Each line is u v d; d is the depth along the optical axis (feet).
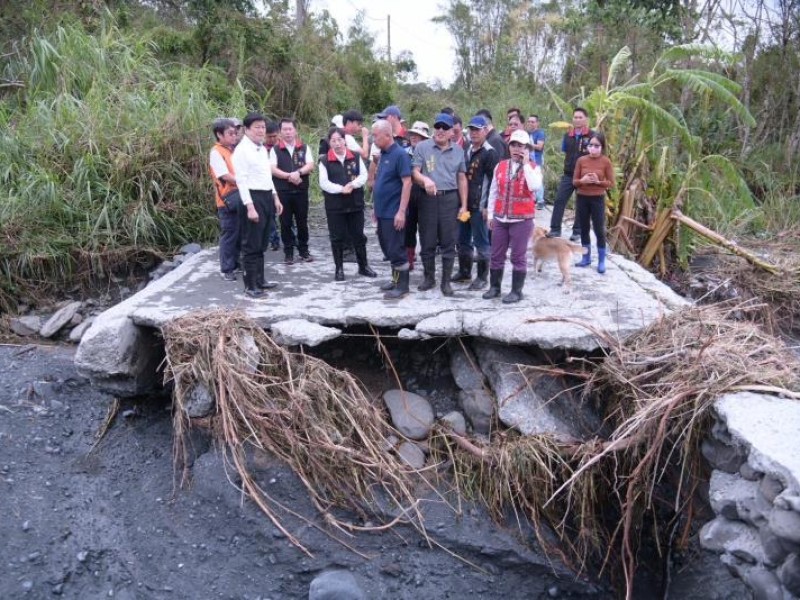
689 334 16.10
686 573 14.23
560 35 70.74
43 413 18.90
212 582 14.62
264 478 15.93
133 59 35.17
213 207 29.94
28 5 39.96
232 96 38.09
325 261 25.26
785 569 11.21
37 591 14.06
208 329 16.85
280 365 16.94
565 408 17.02
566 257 20.18
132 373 17.79
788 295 28.25
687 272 30.42
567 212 38.58
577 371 17.13
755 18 52.85
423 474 16.69
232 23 48.34
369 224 34.42
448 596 14.62
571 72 61.26
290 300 19.25
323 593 13.89
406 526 15.57
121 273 26.96
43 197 26.61
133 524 15.84
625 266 24.16
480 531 15.52
